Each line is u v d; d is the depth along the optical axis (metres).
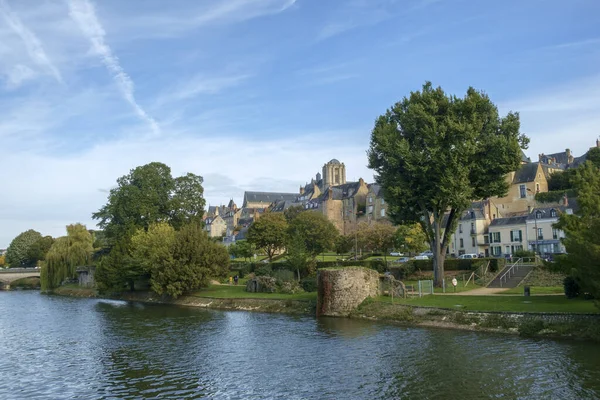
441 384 25.02
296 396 24.16
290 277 70.94
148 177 93.88
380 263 68.69
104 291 88.06
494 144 50.41
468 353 30.59
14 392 26.03
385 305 47.06
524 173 108.44
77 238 108.44
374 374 27.31
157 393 25.31
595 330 32.25
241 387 25.89
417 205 56.38
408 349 32.50
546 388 23.66
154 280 72.12
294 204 195.62
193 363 31.30
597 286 30.73
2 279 118.56
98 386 26.78
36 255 156.88
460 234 106.25
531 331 34.75
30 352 35.97
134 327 46.72
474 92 52.75
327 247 101.12
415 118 51.91
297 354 32.75
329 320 46.88
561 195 100.06
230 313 56.12
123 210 92.50
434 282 54.94
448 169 49.66
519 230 95.25
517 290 49.75
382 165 56.19
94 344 38.53
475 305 41.91
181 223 95.38
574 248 32.19
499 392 23.47
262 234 102.00
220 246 76.19
